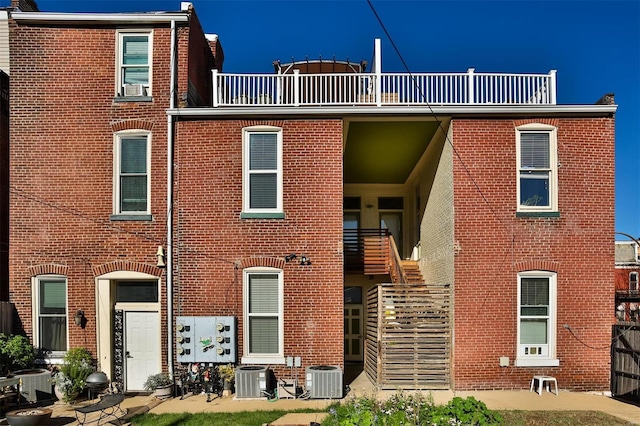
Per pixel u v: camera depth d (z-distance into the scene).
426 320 12.65
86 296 12.60
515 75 13.02
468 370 12.25
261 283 12.62
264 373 11.67
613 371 11.88
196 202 12.69
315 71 17.28
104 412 10.54
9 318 12.51
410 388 12.40
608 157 12.74
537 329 12.48
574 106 12.53
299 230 12.58
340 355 12.32
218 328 12.25
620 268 38.81
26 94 12.87
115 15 12.91
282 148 12.72
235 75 13.39
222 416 10.14
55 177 12.81
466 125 12.72
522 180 12.75
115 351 12.62
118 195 12.84
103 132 12.88
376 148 15.09
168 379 11.88
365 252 16.41
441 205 13.76
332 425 7.61
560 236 12.57
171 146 12.77
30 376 11.39
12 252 12.68
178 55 13.17
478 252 12.48
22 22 12.91
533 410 10.52
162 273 12.58
